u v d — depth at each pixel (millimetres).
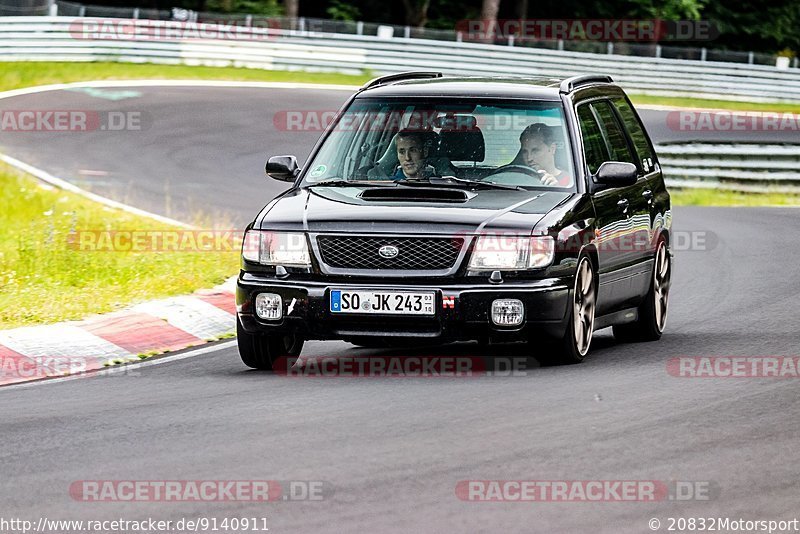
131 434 17828
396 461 16078
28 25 84375
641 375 21703
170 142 60688
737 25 129375
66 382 22312
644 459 16172
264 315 22016
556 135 23578
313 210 22266
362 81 87125
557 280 21484
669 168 61719
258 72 86375
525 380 21203
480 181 23312
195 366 23797
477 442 16984
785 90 98000
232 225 42375
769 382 21156
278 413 18953
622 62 94750
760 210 54875
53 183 49594
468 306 21172
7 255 35031
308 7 123625
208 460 16281
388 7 124062
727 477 15375
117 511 14242
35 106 67750
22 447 17219
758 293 32188
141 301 29703
